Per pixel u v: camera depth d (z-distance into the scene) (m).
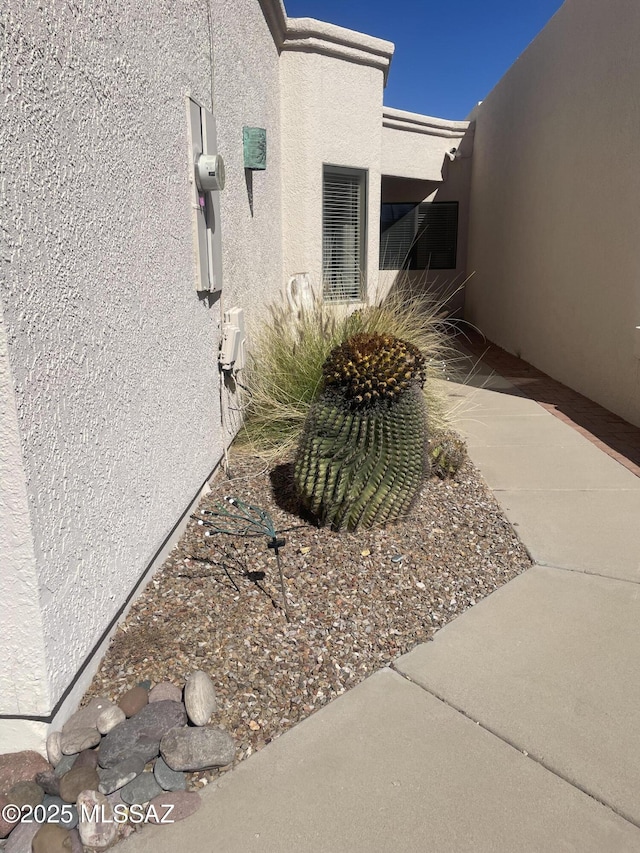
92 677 2.49
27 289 1.93
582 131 7.43
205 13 4.04
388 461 3.54
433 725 2.37
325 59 7.46
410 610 3.08
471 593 3.26
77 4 2.25
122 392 2.71
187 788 2.11
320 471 3.53
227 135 4.67
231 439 4.96
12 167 1.84
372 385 3.36
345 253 8.58
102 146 2.48
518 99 10.01
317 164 7.64
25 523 1.93
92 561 2.42
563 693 2.54
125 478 2.74
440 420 5.57
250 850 1.89
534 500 4.45
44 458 2.04
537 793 2.08
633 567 3.54
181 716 2.31
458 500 4.34
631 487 4.68
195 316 3.83
